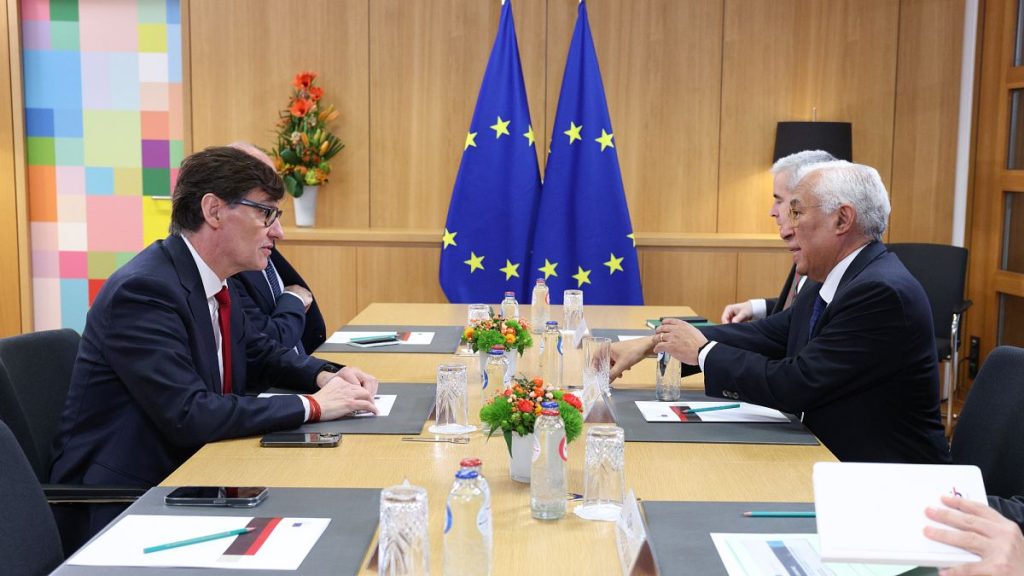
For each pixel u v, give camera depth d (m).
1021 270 5.12
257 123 5.56
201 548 1.50
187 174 2.29
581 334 3.34
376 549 1.51
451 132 5.57
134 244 5.93
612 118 5.55
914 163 5.50
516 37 5.46
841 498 1.32
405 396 2.53
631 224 5.33
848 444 2.38
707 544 1.54
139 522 1.62
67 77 5.80
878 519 1.30
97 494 2.00
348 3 5.48
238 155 2.31
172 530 1.58
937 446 2.38
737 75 5.50
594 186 5.28
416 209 5.63
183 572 1.42
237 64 5.52
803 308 2.68
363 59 5.52
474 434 2.20
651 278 5.43
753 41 5.48
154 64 5.79
